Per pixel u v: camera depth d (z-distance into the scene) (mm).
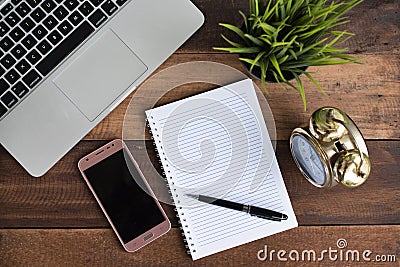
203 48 865
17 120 820
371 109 873
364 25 869
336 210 867
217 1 864
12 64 818
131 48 834
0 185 843
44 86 823
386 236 869
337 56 777
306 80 867
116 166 850
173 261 856
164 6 837
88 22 827
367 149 810
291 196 865
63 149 826
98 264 851
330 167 781
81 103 829
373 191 868
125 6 833
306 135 787
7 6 816
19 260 844
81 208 851
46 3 820
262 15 790
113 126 858
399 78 873
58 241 848
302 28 731
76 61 828
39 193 847
